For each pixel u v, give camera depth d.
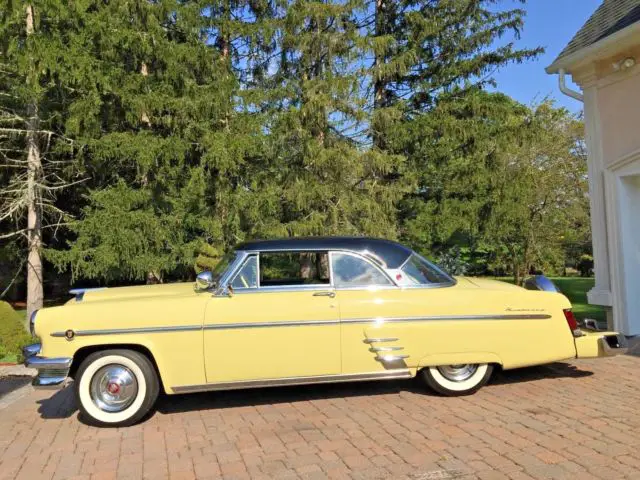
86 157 12.95
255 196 12.02
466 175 13.66
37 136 12.42
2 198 13.07
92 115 10.62
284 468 3.88
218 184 12.04
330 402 5.48
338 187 12.52
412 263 5.56
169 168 11.41
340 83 11.83
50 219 14.58
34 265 12.48
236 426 4.85
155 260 11.16
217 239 12.17
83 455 4.30
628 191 8.33
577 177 15.64
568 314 5.61
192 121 11.35
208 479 3.75
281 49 13.42
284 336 5.12
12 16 9.86
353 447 4.21
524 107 14.55
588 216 15.93
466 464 3.81
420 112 14.48
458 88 14.38
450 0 13.70
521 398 5.36
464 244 19.83
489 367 5.54
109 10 10.89
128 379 5.01
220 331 5.04
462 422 4.71
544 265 17.19
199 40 12.59
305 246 5.45
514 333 5.44
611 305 8.40
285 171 12.70
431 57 14.63
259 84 14.29
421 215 14.16
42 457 4.30
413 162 13.92
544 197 15.37
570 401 5.20
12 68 11.20
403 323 5.27
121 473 3.91
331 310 5.20
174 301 5.12
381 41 12.69
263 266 5.38
